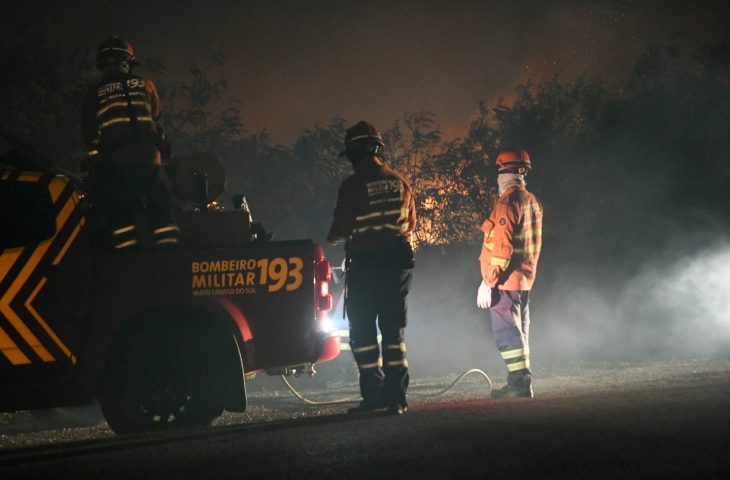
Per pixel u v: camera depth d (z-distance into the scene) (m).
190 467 4.70
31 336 6.69
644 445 4.74
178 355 6.96
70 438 7.28
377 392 6.91
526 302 8.12
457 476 4.25
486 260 7.96
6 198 6.76
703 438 4.85
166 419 6.96
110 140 7.76
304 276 7.03
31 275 6.71
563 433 5.16
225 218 8.27
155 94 8.12
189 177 8.80
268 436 5.62
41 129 16.33
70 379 6.83
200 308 6.99
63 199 6.90
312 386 11.40
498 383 10.29
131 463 4.89
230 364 6.93
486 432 5.32
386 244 6.94
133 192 7.69
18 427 8.80
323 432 5.68
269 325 7.00
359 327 6.97
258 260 7.04
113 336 6.95
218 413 7.01
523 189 8.12
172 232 7.77
